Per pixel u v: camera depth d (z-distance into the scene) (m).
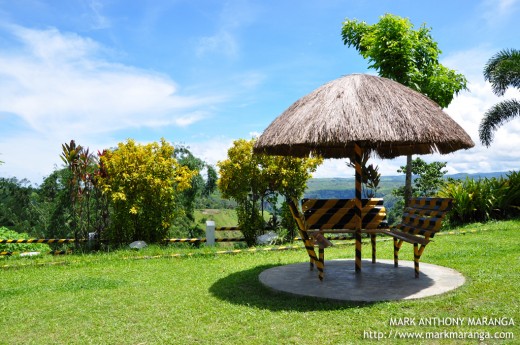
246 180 13.46
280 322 4.99
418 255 6.71
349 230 7.40
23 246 14.49
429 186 30.08
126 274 8.58
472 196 15.79
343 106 6.24
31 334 5.00
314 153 9.31
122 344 4.54
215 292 6.58
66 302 6.36
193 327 4.96
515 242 10.25
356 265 7.21
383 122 5.98
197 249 11.59
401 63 17.52
